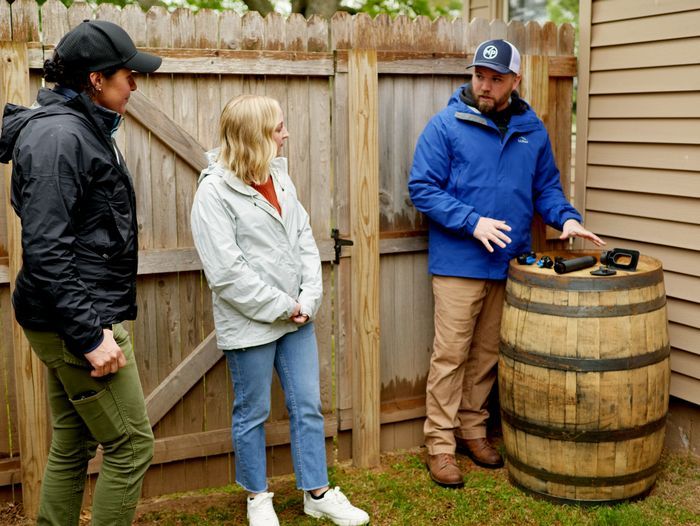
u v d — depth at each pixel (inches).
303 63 126.7
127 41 89.7
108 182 86.3
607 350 114.4
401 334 144.1
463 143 129.0
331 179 133.9
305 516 122.1
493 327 138.8
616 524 116.6
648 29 137.2
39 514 99.0
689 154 132.3
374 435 139.3
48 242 80.0
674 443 144.9
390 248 139.2
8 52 109.4
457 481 130.5
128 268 90.5
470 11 247.4
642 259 127.6
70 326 82.3
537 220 149.2
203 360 128.2
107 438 92.5
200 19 120.2
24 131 83.0
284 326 112.8
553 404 118.0
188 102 121.6
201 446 130.8
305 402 116.3
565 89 151.6
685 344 137.3
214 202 107.3
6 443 120.7
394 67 134.0
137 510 125.0
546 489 124.0
